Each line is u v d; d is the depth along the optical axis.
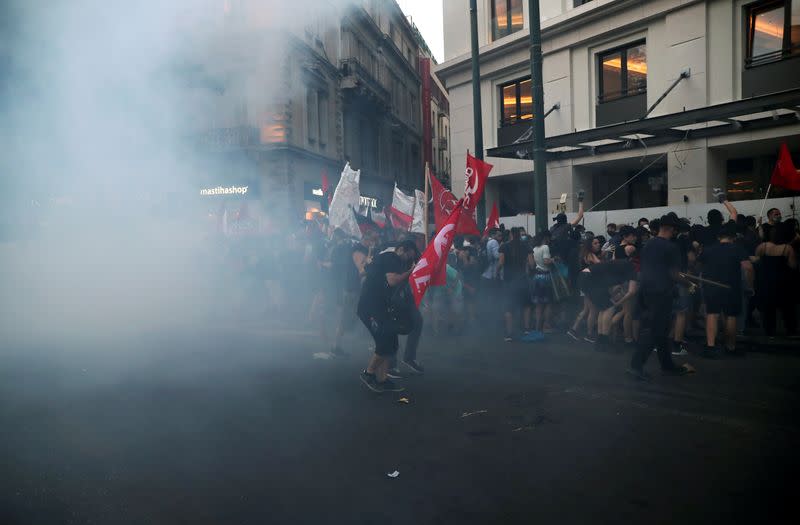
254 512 2.72
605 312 6.46
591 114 15.05
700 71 12.71
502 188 18.38
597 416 4.14
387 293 4.70
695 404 4.40
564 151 15.45
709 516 2.66
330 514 2.71
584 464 3.29
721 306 5.95
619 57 14.48
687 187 13.24
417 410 4.31
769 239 7.22
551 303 7.54
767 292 6.87
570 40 15.15
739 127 12.18
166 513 2.71
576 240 8.28
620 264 6.45
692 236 7.21
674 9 12.96
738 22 12.14
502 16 16.89
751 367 5.55
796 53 11.37
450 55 18.34
